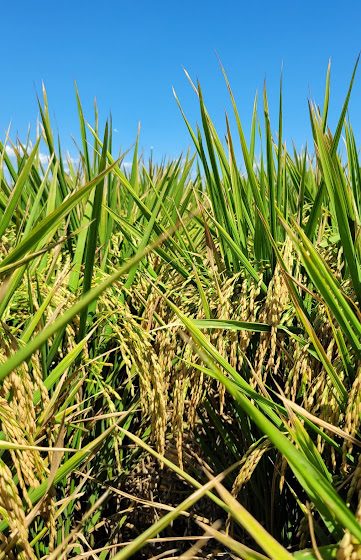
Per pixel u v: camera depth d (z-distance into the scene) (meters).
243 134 0.61
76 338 0.59
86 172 0.79
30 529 0.52
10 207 0.43
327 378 0.46
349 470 0.46
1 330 0.40
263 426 0.26
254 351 0.65
